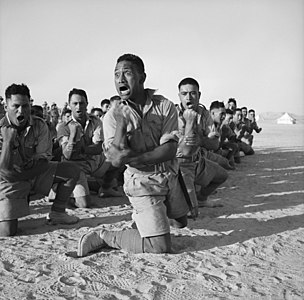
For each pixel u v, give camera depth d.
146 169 4.32
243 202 7.26
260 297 3.36
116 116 4.23
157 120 4.30
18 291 3.51
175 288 3.54
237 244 4.73
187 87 6.02
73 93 6.95
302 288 3.53
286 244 4.75
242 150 16.27
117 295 3.41
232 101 15.07
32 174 5.19
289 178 10.23
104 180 7.68
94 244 4.45
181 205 4.75
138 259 4.23
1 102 11.49
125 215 6.28
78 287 3.58
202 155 6.40
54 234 5.30
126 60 4.14
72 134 6.76
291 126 63.06
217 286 3.58
